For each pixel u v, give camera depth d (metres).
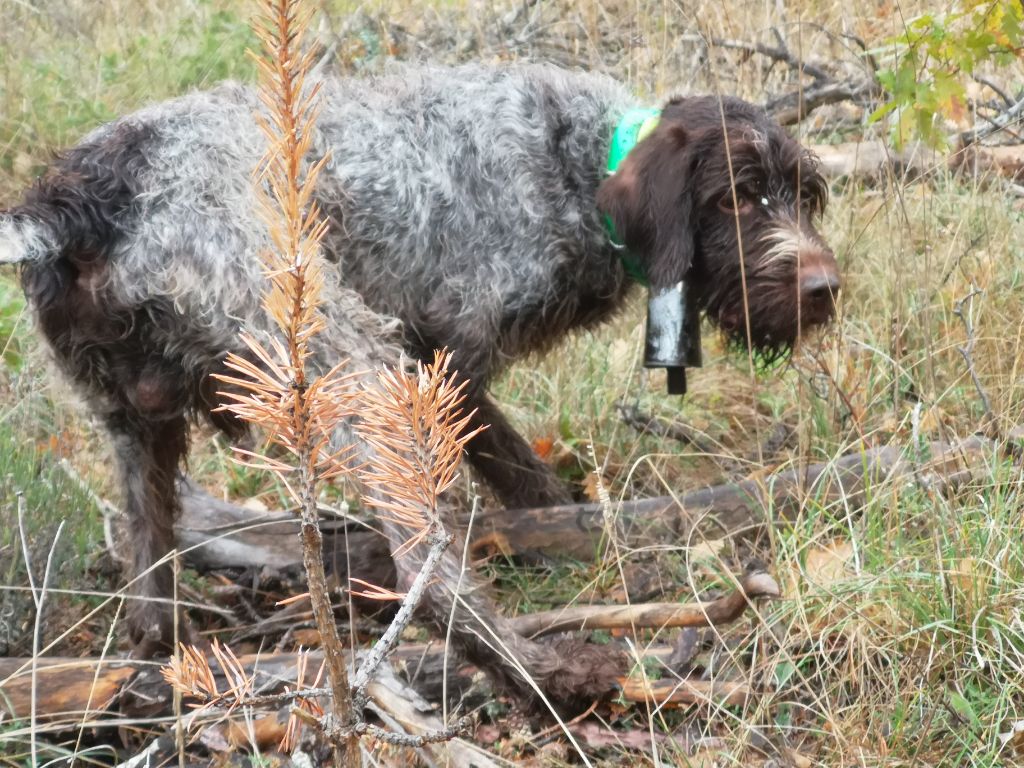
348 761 2.08
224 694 2.11
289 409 1.89
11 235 3.51
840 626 3.61
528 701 3.69
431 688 3.80
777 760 3.33
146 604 4.08
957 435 4.57
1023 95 6.33
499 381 5.21
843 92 6.66
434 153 4.39
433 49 7.77
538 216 4.48
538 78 4.64
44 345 4.00
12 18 7.64
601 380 5.78
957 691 3.42
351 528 4.65
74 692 3.58
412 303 4.41
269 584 4.69
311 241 1.81
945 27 4.63
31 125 6.79
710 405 5.80
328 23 7.73
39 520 4.18
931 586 3.69
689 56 7.07
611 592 4.43
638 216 4.37
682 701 3.67
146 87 7.14
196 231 3.67
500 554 4.63
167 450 4.19
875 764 3.26
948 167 6.26
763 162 4.39
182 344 3.75
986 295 5.22
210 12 7.81
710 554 4.29
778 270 4.35
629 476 4.59
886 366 5.08
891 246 5.29
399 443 1.97
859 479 4.46
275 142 1.77
